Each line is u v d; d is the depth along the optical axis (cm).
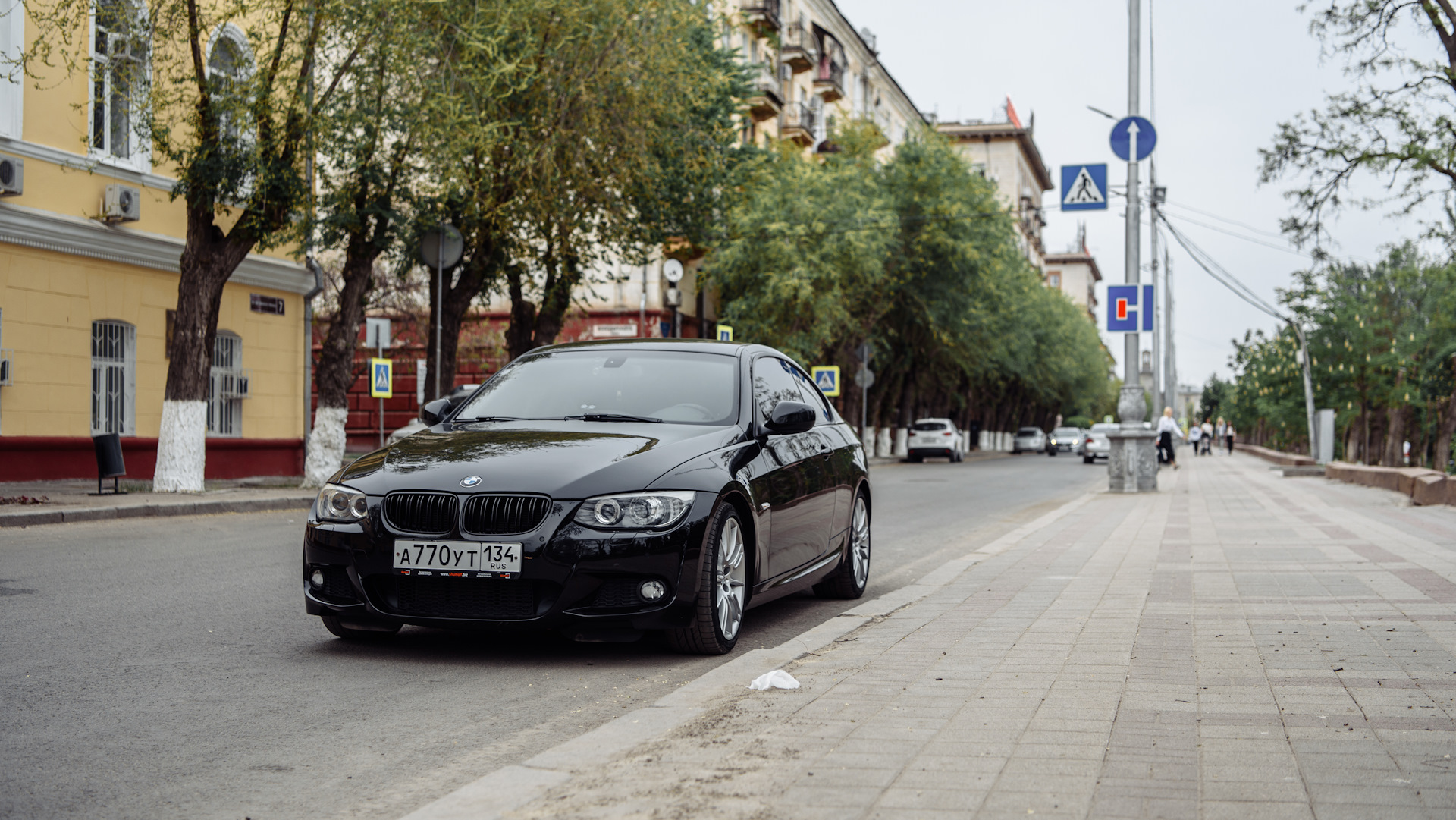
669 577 587
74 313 1870
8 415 1759
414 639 669
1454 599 773
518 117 2047
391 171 1942
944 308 4181
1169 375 5119
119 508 1425
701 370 729
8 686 538
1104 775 374
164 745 445
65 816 362
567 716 498
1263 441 9244
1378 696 487
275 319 2334
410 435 684
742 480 643
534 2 1950
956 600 791
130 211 1911
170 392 1709
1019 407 8494
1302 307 5475
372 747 446
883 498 2184
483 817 341
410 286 3403
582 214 2250
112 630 686
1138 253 2217
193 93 1909
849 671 546
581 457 604
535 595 573
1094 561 1034
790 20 5262
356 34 1742
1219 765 384
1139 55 2205
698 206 2744
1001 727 437
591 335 3941
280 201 1723
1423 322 5341
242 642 653
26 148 1767
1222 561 1022
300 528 1366
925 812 338
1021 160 10094
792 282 3316
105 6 1634
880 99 6919
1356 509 1716
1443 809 340
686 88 2250
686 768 386
